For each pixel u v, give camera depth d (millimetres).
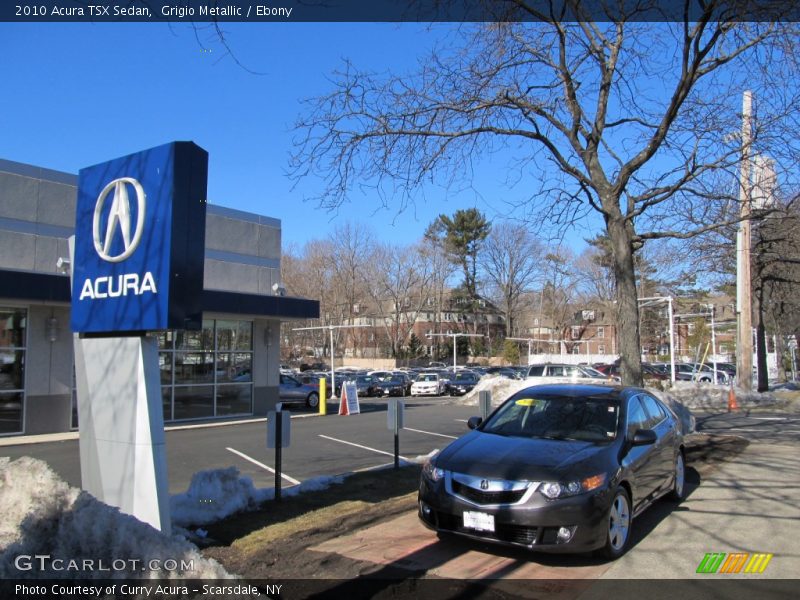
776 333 41062
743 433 14320
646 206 12211
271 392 20922
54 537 4266
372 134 10422
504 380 27156
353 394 21391
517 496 5090
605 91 11930
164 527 5141
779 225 23000
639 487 6051
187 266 5305
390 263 73938
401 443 13211
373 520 6391
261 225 21203
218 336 19422
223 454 11680
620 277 12312
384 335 81125
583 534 5000
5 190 14781
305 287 71312
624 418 6371
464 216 75000
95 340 5641
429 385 37625
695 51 9734
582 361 61469
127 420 5320
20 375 14828
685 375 41406
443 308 81000
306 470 10008
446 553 5434
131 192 5516
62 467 10422
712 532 6184
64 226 15906
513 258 76062
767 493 7898
